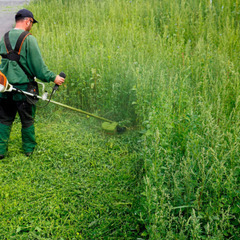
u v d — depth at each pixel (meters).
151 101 4.14
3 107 3.67
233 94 3.95
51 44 6.56
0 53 3.56
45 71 3.63
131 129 4.67
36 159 3.86
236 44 5.85
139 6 8.95
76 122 4.86
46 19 9.65
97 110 5.05
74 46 6.48
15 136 4.37
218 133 2.70
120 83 4.77
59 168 3.72
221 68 4.63
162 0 9.00
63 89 5.41
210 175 2.60
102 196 3.19
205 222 2.46
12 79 3.50
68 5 10.80
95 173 3.57
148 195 2.41
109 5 9.41
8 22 10.23
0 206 3.02
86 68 5.21
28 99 3.66
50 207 3.04
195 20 7.71
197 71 4.50
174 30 7.27
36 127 4.68
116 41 6.66
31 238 2.67
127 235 2.70
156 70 4.52
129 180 3.40
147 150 3.12
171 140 3.32
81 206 3.08
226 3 7.55
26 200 3.13
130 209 2.97
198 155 2.61
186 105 3.71
